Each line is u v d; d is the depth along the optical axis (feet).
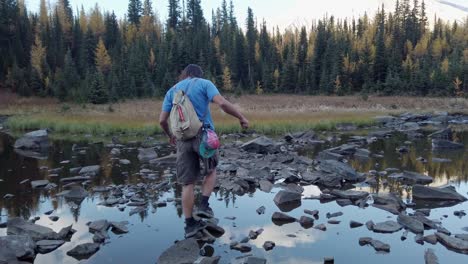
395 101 220.23
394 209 19.92
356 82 297.74
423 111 156.15
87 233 16.69
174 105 16.28
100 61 272.31
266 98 242.99
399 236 16.11
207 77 263.90
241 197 22.88
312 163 35.47
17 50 264.52
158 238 16.02
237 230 16.88
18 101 204.74
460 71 264.31
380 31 348.18
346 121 93.04
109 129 75.05
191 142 16.14
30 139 51.34
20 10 319.27
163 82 241.76
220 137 66.69
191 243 14.69
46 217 19.20
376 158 39.29
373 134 67.36
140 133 74.08
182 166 16.25
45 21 326.65
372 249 14.67
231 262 13.19
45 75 244.01
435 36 398.42
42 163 37.52
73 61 269.03
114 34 338.75
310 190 24.85
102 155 43.19
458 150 45.88
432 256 13.60
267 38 355.77
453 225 17.81
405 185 26.40
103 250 14.78
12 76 229.25
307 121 86.58
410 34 386.52
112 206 21.21
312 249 14.65
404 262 13.50
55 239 15.90
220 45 335.88
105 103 191.21
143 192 24.35
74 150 48.06
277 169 31.73
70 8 381.19
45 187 26.35
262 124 77.92
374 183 27.04
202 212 17.31
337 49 307.99
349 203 21.47
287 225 17.58
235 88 282.77
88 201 22.41
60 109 164.76
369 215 19.21
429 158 39.09
